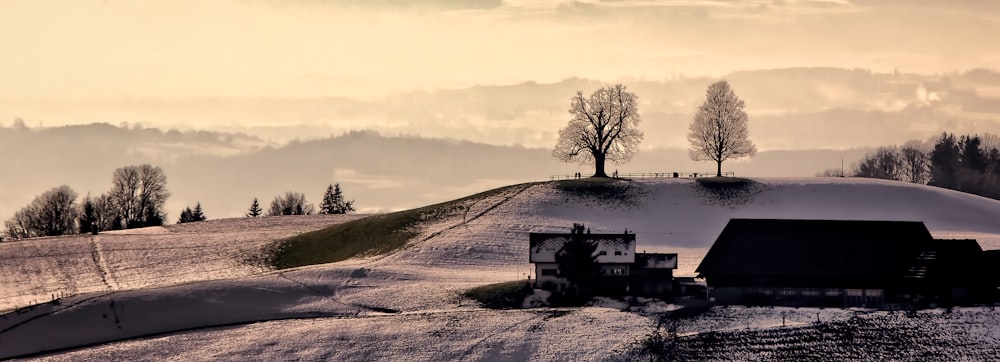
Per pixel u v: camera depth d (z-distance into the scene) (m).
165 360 186.75
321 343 190.75
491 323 197.00
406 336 192.25
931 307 199.62
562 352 184.12
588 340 187.75
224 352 188.75
